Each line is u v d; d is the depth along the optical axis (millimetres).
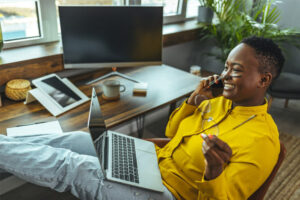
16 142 1134
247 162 912
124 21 1707
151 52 1820
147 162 1194
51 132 1309
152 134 2424
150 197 1030
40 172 1078
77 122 1401
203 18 2869
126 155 1198
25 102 1529
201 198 978
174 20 2822
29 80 1707
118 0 2277
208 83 1306
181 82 1909
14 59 1628
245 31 2658
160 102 1613
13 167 1084
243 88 966
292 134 2570
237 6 2699
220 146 798
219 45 2844
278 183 1938
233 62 967
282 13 2945
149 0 2496
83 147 1278
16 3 1788
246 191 915
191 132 1162
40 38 1975
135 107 1547
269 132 975
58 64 1817
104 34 1704
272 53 933
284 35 2699
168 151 1258
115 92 1597
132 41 1765
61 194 1229
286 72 3064
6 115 1416
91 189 1058
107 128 1358
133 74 1997
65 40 1657
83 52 1715
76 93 1607
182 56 2939
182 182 1104
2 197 1294
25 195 1277
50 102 1478
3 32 1811
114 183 1057
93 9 1633
